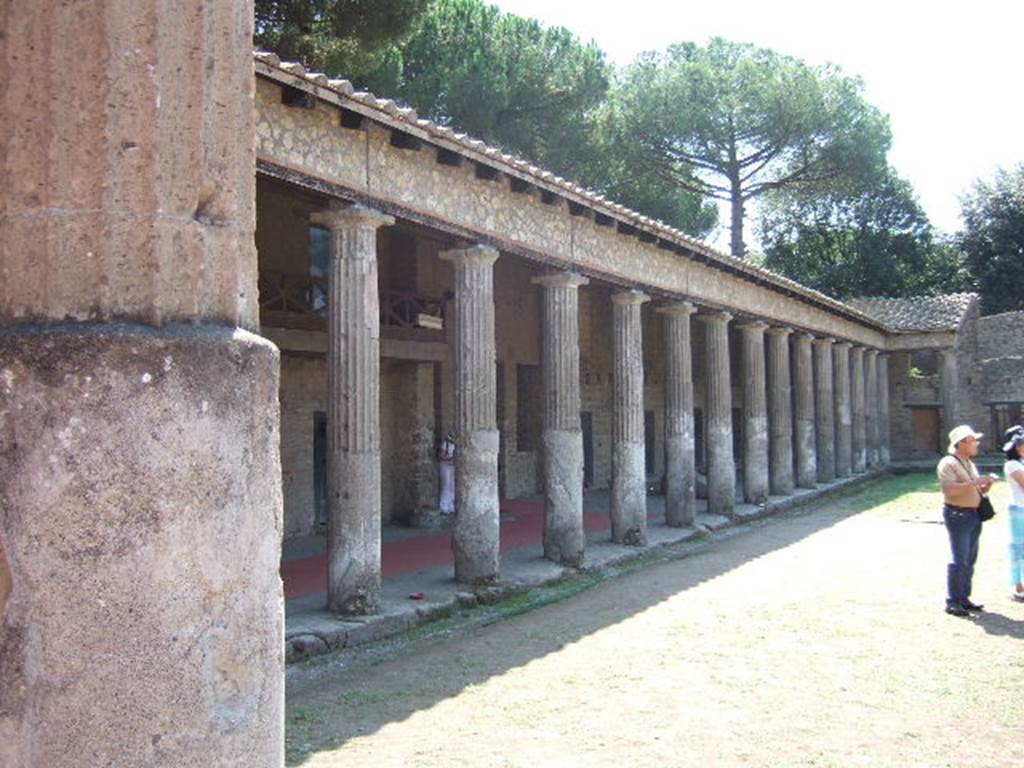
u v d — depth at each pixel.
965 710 6.96
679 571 13.98
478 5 26.67
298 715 6.98
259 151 8.61
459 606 11.30
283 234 16.23
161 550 2.21
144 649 2.18
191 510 2.27
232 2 2.62
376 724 6.75
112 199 2.36
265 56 8.16
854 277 48.75
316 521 17.67
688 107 36.53
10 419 2.22
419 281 19.44
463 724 6.72
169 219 2.41
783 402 24.50
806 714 6.89
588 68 27.16
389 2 17.50
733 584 12.55
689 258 18.28
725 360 20.36
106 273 2.33
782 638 9.31
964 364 37.91
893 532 17.73
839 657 8.55
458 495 12.23
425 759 5.96
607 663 8.48
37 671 2.16
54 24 2.38
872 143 37.47
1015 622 9.86
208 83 2.53
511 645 9.35
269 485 2.48
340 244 10.06
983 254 49.06
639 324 16.53
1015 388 38.81
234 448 2.37
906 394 38.28
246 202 2.65
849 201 47.75
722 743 6.25
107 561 2.17
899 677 7.86
